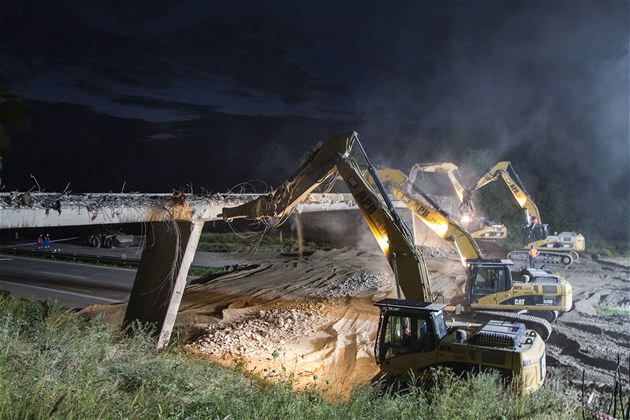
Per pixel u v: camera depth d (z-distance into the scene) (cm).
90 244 4047
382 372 1138
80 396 574
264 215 1362
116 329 1202
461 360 1046
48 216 1098
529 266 2791
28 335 898
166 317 1391
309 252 3456
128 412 575
